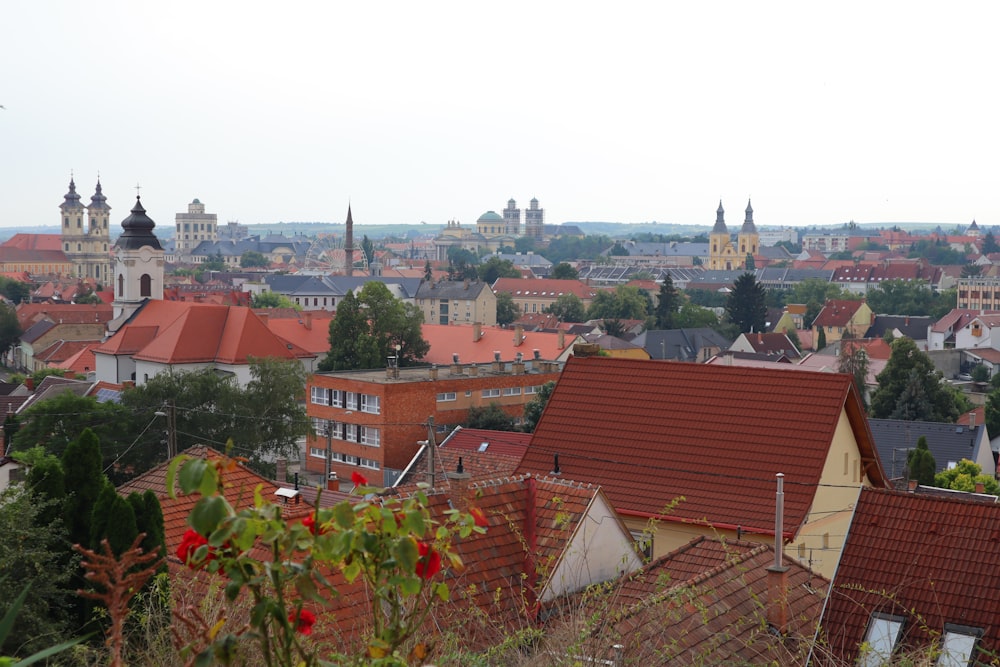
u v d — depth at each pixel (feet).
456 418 274.98
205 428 220.84
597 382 121.60
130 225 393.50
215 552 21.63
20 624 56.29
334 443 273.75
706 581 63.10
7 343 524.11
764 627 54.44
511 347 375.66
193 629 24.21
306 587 21.76
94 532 61.46
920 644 61.46
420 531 22.95
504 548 71.36
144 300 394.32
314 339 416.87
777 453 106.52
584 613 46.93
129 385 271.69
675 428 113.19
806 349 583.58
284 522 22.00
